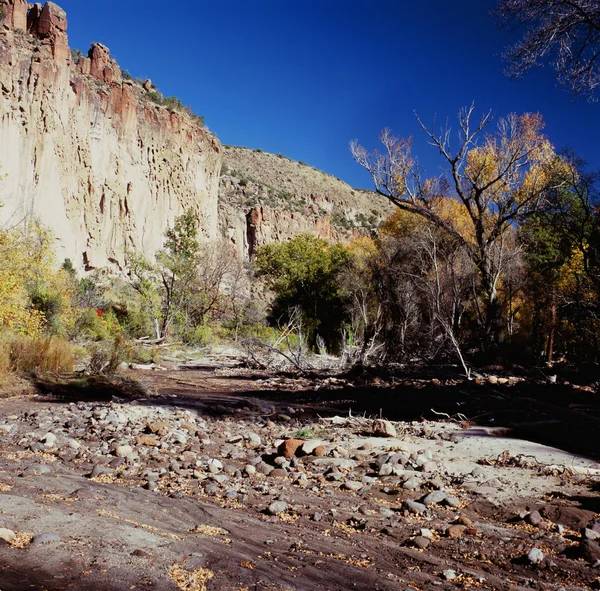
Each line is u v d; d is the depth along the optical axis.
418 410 9.64
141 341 25.27
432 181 23.91
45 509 3.12
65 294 19.38
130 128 57.53
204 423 7.84
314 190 129.00
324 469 5.19
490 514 3.86
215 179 76.00
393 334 19.11
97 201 51.44
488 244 21.38
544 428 7.31
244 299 40.75
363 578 2.58
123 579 2.25
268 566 2.64
